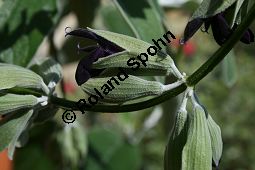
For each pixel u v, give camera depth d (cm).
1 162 22
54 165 22
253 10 11
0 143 13
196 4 23
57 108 13
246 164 50
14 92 13
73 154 21
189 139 11
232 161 50
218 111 50
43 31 16
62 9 21
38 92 13
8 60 16
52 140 21
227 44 11
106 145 24
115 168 24
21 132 13
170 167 12
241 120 50
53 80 14
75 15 21
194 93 12
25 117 13
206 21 11
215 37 11
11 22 16
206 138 11
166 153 12
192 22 11
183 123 12
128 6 16
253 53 55
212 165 12
